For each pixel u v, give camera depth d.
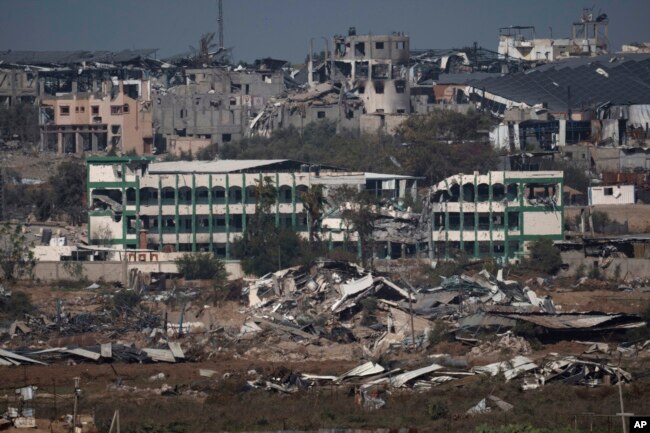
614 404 178.75
